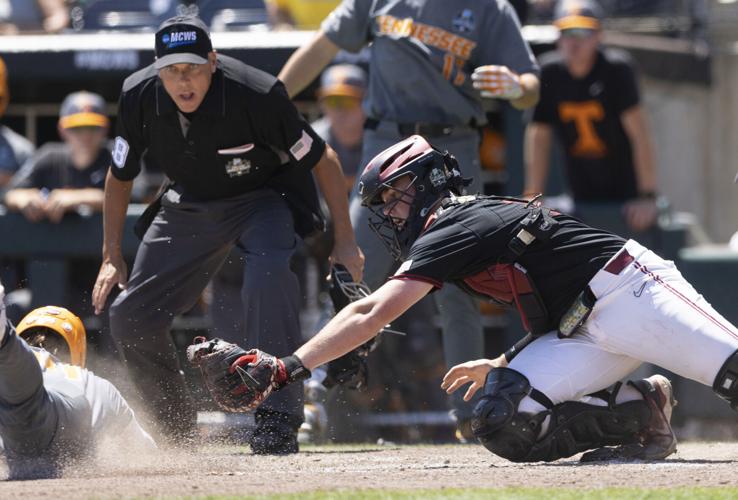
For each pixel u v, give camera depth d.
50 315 17.48
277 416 19.19
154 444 16.81
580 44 30.84
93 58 33.47
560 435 15.70
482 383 16.69
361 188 15.78
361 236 22.38
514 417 15.46
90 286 32.25
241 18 36.31
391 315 14.83
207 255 19.66
